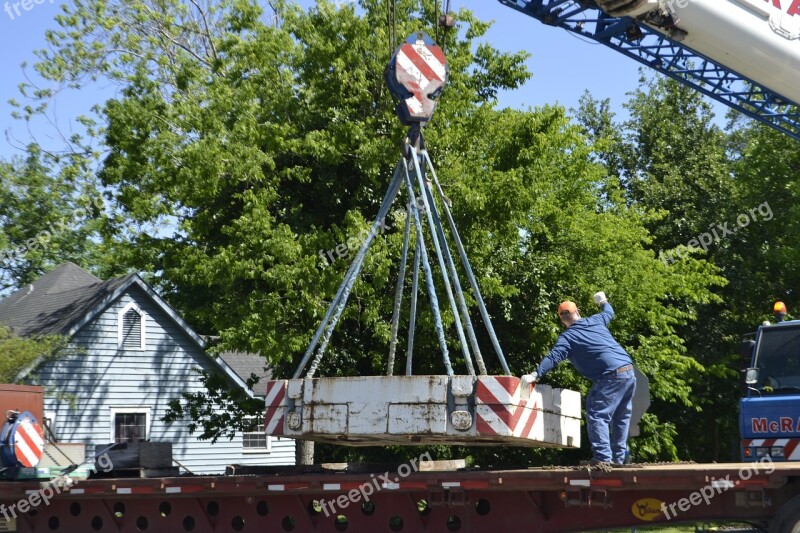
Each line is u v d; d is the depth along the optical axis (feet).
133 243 56.49
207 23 71.41
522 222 53.62
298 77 56.59
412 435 25.22
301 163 55.67
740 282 79.00
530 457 57.11
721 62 40.27
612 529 25.38
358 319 51.78
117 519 31.09
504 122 54.60
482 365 26.68
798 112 46.96
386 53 53.67
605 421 26.37
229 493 28.27
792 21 38.24
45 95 71.61
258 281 52.49
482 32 57.93
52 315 74.74
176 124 54.03
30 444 33.12
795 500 23.12
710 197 85.25
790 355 32.91
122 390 72.02
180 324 74.95
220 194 54.34
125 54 62.13
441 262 27.94
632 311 60.64
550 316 56.90
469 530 26.63
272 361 50.19
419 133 28.71
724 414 78.07
